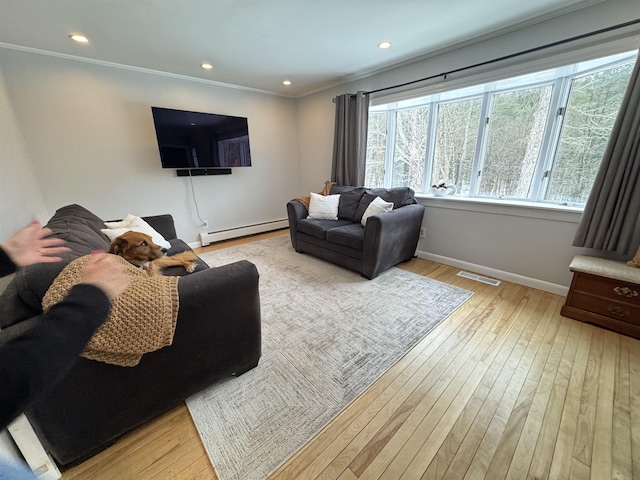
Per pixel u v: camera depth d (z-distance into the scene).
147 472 0.99
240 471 0.99
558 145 2.24
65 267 0.89
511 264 2.51
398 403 1.27
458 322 1.89
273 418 1.20
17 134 2.18
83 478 0.97
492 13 1.96
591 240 1.92
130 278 1.01
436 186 3.04
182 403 1.28
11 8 1.73
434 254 3.07
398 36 2.30
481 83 2.41
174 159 3.19
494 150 2.63
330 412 1.22
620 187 1.77
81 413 0.94
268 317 1.97
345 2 1.79
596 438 1.09
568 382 1.36
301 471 0.99
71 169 2.72
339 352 1.61
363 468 1.00
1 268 0.83
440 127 3.02
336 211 3.36
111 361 0.92
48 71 2.48
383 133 3.55
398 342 1.69
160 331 0.97
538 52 2.07
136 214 3.21
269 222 4.54
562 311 1.95
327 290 2.39
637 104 1.65
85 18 1.89
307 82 3.66
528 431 1.12
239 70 3.12
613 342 1.65
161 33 2.16
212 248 3.67
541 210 2.23
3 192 1.38
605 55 1.80
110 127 2.88
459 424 1.16
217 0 1.73
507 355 1.57
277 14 1.91
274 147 4.37
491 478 0.96
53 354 0.49
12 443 0.82
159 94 3.15
